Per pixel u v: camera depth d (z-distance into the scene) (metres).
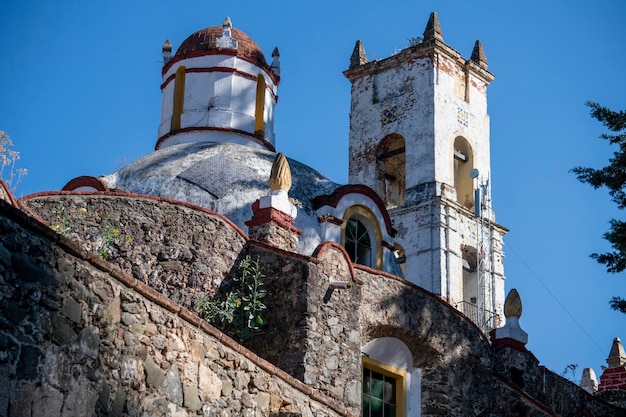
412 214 49.75
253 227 25.55
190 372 15.94
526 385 29.78
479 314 48.78
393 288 26.45
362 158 52.19
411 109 51.66
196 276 23.97
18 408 13.28
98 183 29.39
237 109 35.03
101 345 14.56
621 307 28.25
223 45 35.56
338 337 23.22
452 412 26.95
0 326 13.23
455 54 53.00
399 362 26.84
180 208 24.53
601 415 32.75
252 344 23.00
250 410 17.08
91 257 14.52
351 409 22.88
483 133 53.59
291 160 32.66
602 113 29.25
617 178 28.88
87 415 14.18
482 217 51.31
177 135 34.75
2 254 13.43
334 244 23.94
